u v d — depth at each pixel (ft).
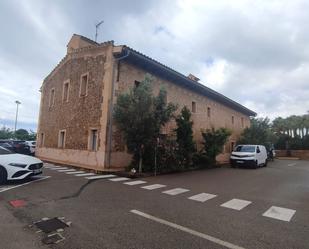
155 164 42.34
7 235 13.75
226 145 84.48
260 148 67.36
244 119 103.04
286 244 13.64
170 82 59.98
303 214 19.93
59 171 40.34
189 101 66.69
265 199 25.22
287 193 28.89
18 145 75.05
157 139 43.57
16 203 20.04
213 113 78.48
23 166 28.02
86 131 50.49
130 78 49.93
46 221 16.12
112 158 45.62
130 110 39.83
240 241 13.91
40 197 22.22
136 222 16.48
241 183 35.65
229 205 22.08
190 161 54.34
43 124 71.51
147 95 40.55
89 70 52.70
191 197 24.77
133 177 37.60
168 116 42.50
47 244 12.78
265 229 15.97
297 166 71.61
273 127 143.13
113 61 47.32
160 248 12.67
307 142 132.87
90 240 13.41
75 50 58.49
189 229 15.51
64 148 57.47
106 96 46.37
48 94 71.20
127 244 13.04
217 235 14.69
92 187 27.99
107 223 16.12
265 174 48.52
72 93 57.67
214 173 47.96
